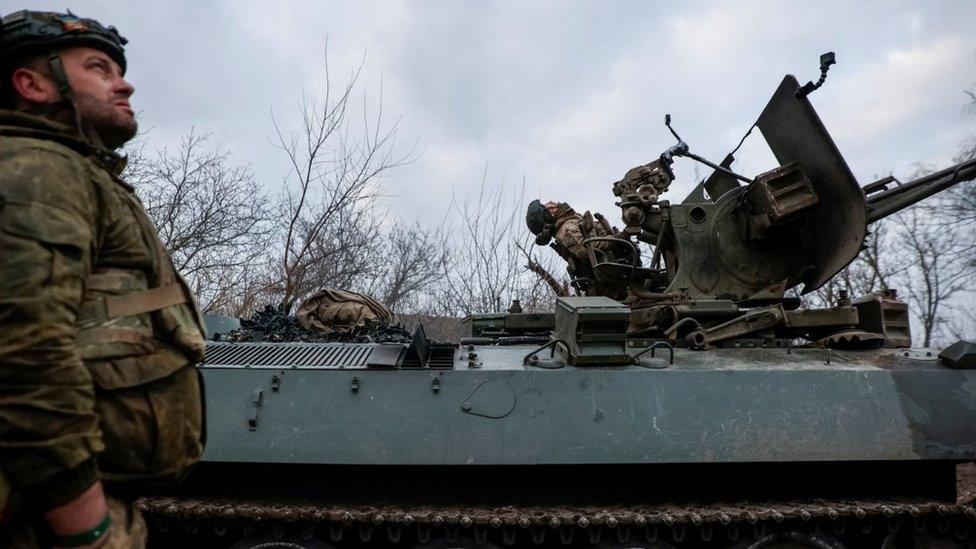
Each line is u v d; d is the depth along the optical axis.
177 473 2.49
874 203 7.85
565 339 6.24
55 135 2.23
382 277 20.62
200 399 2.59
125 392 2.28
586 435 5.66
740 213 7.79
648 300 7.71
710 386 5.92
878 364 6.39
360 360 6.02
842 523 5.89
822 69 7.14
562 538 5.70
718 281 7.78
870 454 5.82
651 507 5.95
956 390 6.09
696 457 5.68
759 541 5.95
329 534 5.85
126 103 2.56
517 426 5.66
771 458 5.75
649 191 8.02
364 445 5.56
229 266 16.78
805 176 7.27
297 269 16.94
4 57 2.38
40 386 1.95
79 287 2.09
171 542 6.28
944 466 6.41
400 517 5.54
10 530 2.07
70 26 2.43
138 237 2.40
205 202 16.81
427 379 5.78
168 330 2.43
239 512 5.47
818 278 7.75
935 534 6.20
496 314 8.66
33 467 1.95
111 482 2.33
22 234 1.97
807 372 6.06
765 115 8.14
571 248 8.31
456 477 6.04
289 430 5.59
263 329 7.06
